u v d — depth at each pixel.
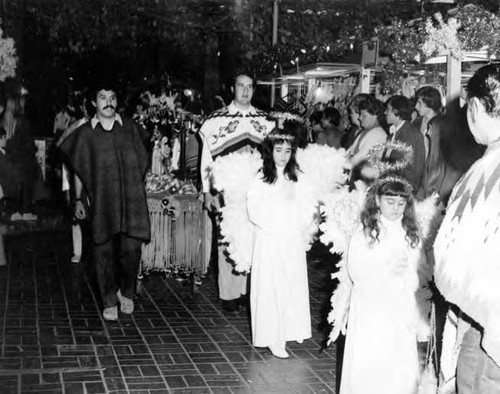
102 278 6.98
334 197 4.82
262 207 6.00
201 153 7.58
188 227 7.93
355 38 10.27
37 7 14.84
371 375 4.39
